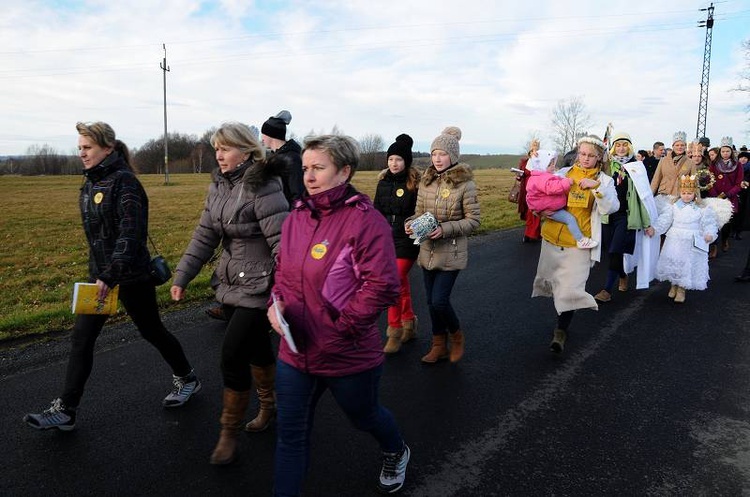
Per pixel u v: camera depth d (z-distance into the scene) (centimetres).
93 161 342
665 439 344
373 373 259
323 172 243
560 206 474
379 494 286
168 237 1377
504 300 653
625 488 292
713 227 657
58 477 297
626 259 688
